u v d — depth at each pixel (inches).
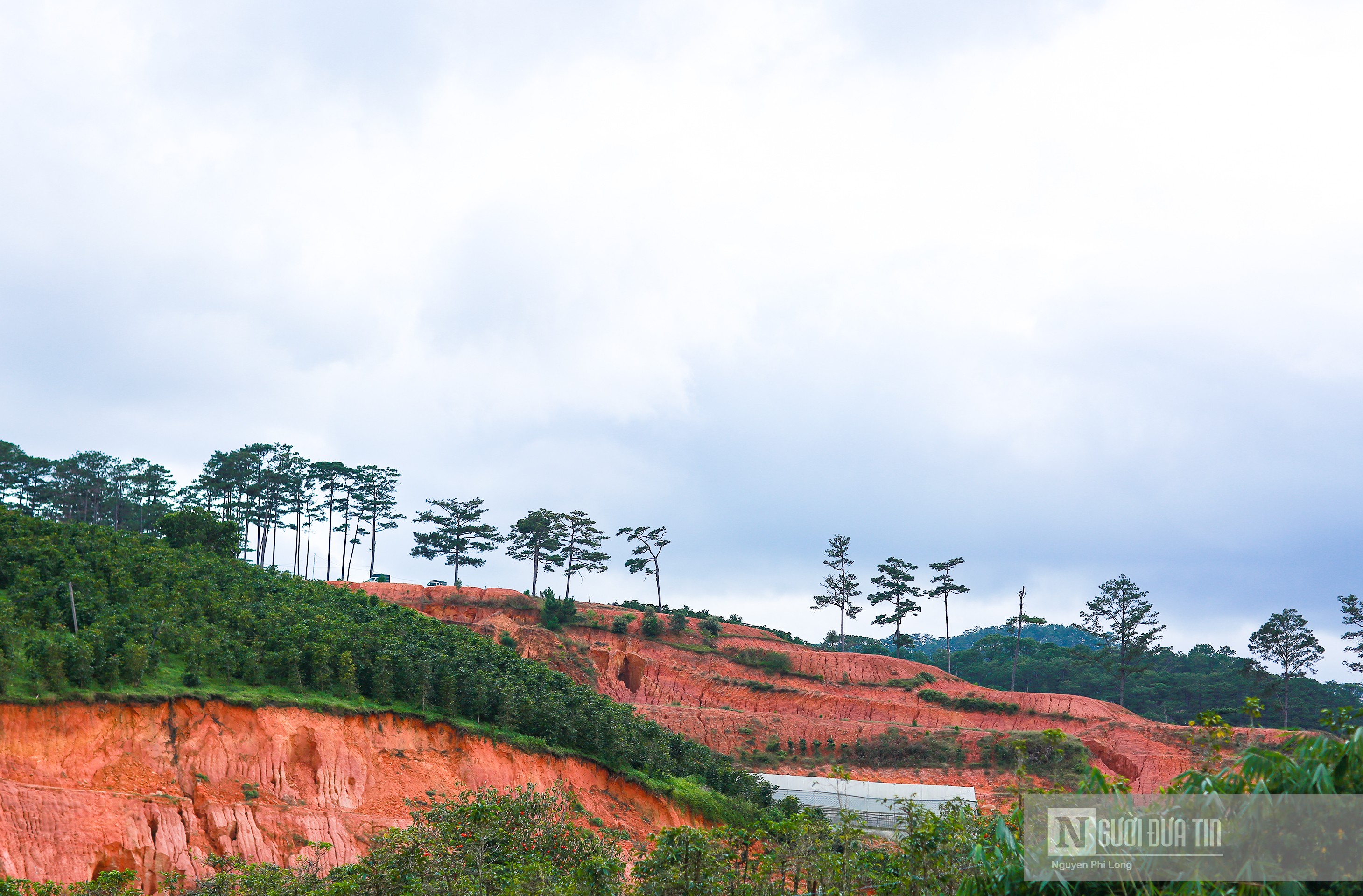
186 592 2534.5
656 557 5654.5
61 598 2199.8
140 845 1756.9
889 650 7076.8
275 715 2161.7
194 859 1795.0
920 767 3622.0
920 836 1141.1
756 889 1307.8
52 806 1706.4
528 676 2878.9
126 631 2133.4
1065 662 6097.4
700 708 3978.8
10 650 1891.0
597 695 3093.0
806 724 3900.1
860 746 3779.5
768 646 4675.2
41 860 1640.0
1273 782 674.2
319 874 1846.7
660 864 1301.7
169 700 2021.4
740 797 2856.8
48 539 2539.4
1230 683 5689.0
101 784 1830.7
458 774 2345.0
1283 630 5152.6
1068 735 3804.1
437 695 2479.1
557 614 4490.7
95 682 1952.5
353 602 3107.8
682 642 4562.0
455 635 3073.3
